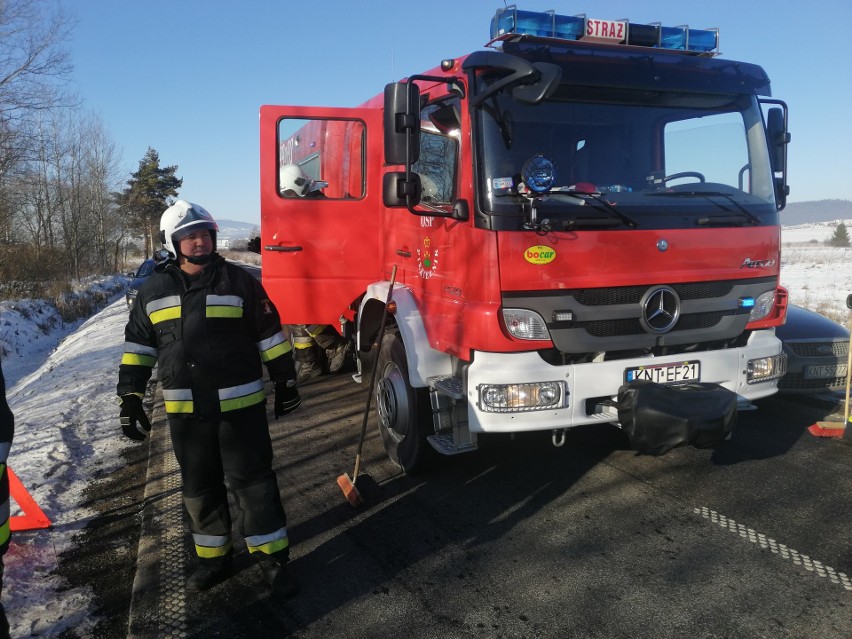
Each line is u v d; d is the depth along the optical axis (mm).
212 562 3068
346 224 5508
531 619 2760
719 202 3883
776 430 4875
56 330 19828
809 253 42094
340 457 4785
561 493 3977
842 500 3713
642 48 3932
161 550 3449
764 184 4129
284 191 5508
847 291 17172
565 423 3535
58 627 2848
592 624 2707
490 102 3537
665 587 2945
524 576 3092
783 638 2570
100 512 4023
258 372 3078
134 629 2775
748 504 3715
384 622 2781
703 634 2613
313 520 3781
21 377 13094
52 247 28438
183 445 2988
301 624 2791
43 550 3541
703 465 4285
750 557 3164
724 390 3531
